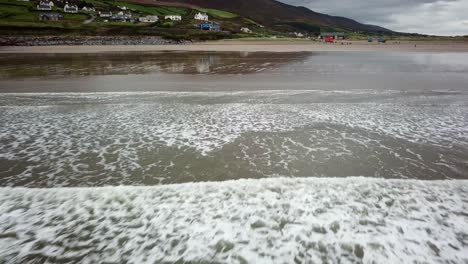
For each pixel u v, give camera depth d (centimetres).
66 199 488
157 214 451
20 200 486
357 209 463
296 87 1402
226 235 406
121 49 4719
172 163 621
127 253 376
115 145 711
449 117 926
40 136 760
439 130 813
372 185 533
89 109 1002
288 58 3064
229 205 474
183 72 1953
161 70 2058
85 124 854
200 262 361
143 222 433
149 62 2630
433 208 466
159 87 1390
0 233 411
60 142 725
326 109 1010
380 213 453
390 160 638
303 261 363
